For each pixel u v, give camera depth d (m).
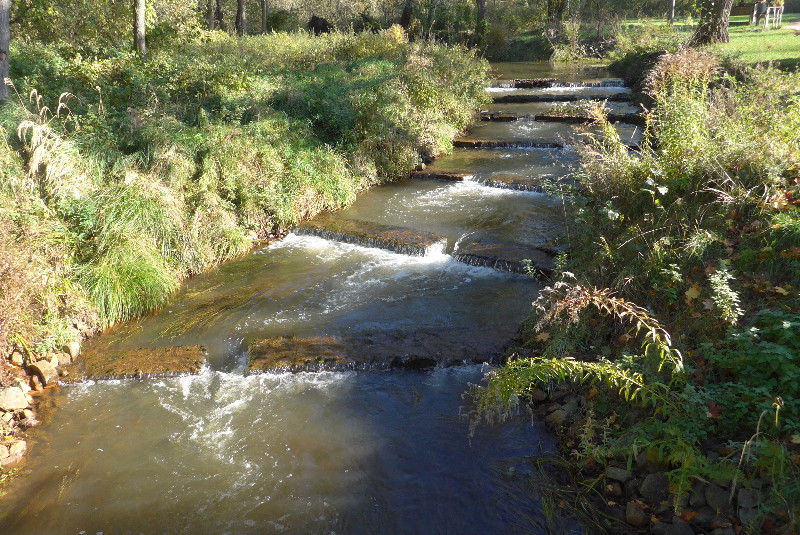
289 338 5.86
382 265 7.51
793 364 3.58
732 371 3.95
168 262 7.20
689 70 10.73
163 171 7.95
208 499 4.01
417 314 6.22
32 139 7.19
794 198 5.02
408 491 4.02
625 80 20.09
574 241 6.97
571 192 8.34
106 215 6.89
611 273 5.40
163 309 6.64
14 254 5.50
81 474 4.27
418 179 11.12
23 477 4.26
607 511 3.67
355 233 8.23
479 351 5.39
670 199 5.92
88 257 6.66
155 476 4.23
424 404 4.89
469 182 10.62
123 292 6.43
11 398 4.95
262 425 4.73
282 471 4.24
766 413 3.48
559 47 29.59
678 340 4.38
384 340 5.71
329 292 6.84
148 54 15.62
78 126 8.16
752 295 4.46
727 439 3.65
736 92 8.15
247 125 9.72
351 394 5.06
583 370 4.43
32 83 9.65
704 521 3.30
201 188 7.94
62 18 17.17
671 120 7.17
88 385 5.34
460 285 6.83
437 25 35.38
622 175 6.36
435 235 8.05
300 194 9.03
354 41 19.75
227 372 5.46
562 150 12.45
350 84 12.88
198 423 4.79
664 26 26.05
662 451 3.74
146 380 5.38
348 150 10.64
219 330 6.15
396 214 9.18
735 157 5.69
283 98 11.62
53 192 6.82
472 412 4.68
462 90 15.85
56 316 5.86
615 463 3.93
